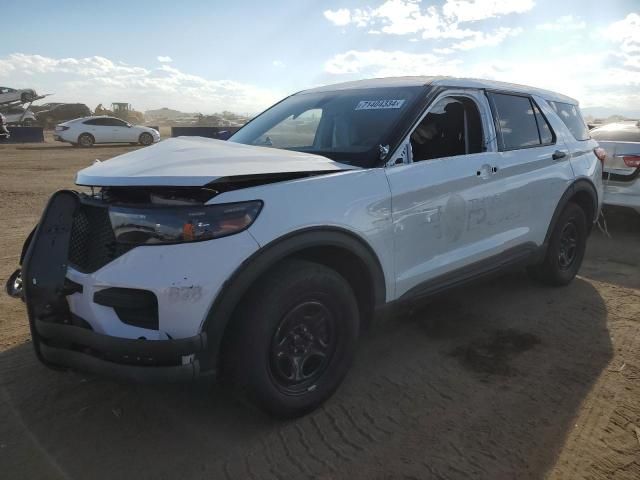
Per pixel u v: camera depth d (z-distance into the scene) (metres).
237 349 2.67
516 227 4.37
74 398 3.17
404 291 3.44
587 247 6.89
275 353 2.79
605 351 3.89
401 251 3.34
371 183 3.15
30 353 3.68
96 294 2.55
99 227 2.69
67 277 2.67
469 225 3.85
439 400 3.23
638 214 7.28
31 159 18.95
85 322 2.62
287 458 2.69
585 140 5.44
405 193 3.31
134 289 2.47
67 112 43.06
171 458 2.68
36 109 43.03
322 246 2.91
